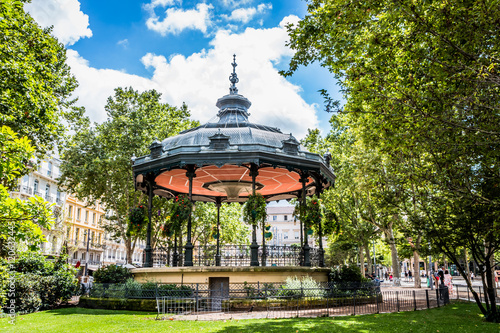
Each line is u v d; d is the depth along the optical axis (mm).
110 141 28641
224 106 21406
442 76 8359
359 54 9508
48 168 49938
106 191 29641
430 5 7949
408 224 12984
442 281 24953
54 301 16859
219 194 24891
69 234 55344
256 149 16000
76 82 22547
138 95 30250
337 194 32156
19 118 14211
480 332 9031
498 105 8250
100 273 17281
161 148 17531
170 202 30203
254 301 13836
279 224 109312
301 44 9508
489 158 9320
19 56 13836
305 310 13586
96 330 9531
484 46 8352
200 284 15180
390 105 9578
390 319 11086
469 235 10977
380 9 8062
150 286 14867
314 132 35094
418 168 11555
